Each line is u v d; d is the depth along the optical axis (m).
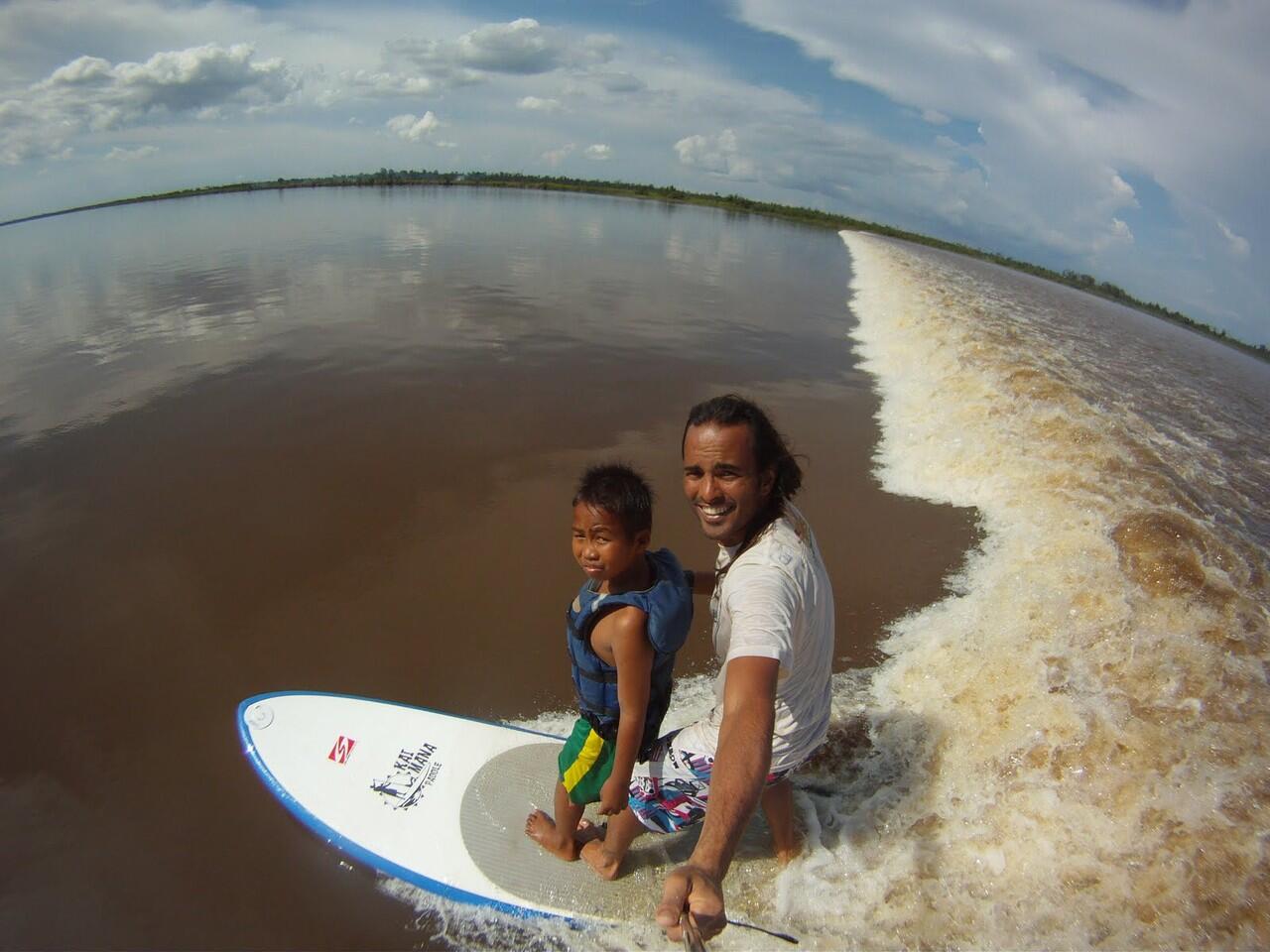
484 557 2.89
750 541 1.31
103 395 4.32
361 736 1.98
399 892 1.65
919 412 4.79
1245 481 3.91
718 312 7.53
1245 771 1.86
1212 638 2.36
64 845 1.73
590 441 3.98
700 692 2.28
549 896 1.63
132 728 2.05
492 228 13.66
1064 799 1.83
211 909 1.60
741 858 1.74
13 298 7.02
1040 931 1.56
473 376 4.87
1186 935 1.53
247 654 2.34
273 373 4.74
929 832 1.79
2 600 2.54
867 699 2.28
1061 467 3.60
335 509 3.17
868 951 1.55
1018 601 2.70
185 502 3.18
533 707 2.19
